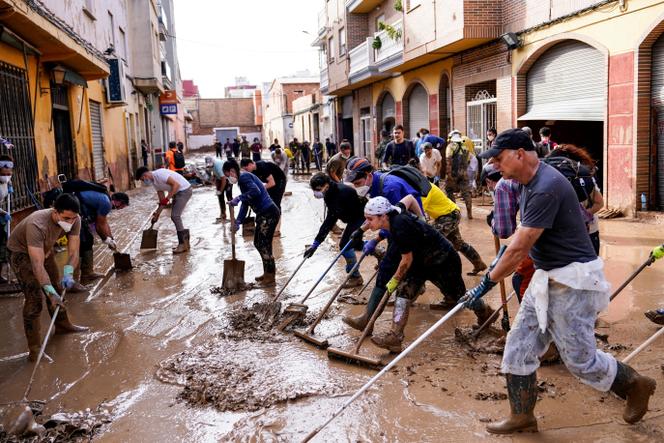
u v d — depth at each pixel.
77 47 11.70
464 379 4.43
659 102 10.23
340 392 4.30
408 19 17.92
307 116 42.25
